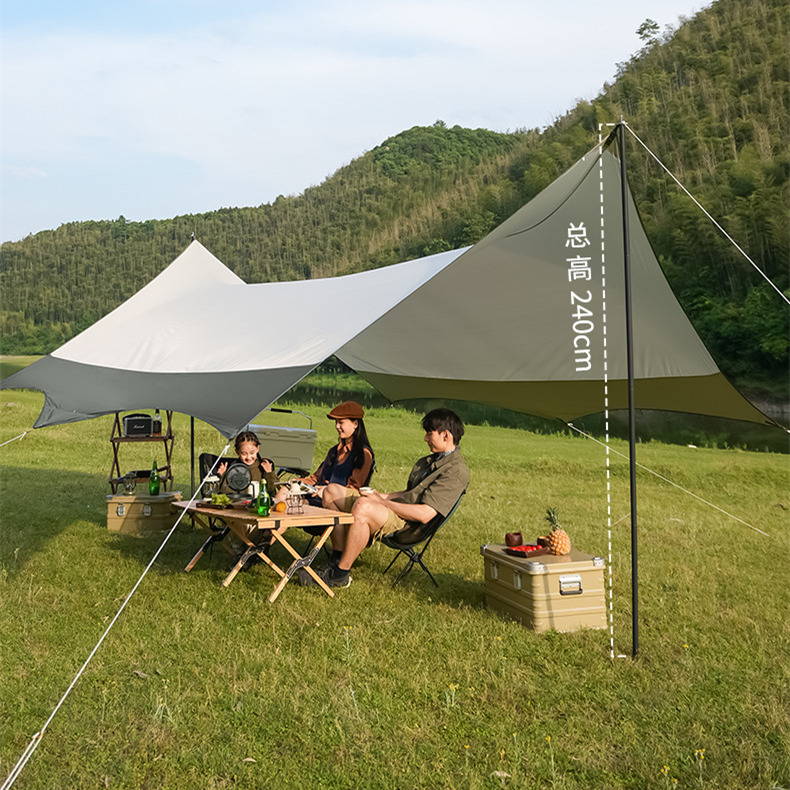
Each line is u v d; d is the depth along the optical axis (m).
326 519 4.71
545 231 4.21
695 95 54.41
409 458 12.76
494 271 4.56
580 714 3.25
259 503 4.61
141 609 4.48
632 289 4.80
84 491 8.72
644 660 3.83
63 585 4.97
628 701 3.37
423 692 3.41
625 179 3.91
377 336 5.88
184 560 5.62
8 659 3.70
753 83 53.06
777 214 34.91
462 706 3.30
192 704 3.25
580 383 6.30
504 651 3.91
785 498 9.84
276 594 4.61
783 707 3.30
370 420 22.47
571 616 4.24
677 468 11.69
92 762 2.78
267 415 20.95
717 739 3.03
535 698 3.39
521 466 12.17
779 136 45.56
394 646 3.95
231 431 3.77
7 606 4.50
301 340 5.05
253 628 4.18
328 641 3.99
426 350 6.04
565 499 9.05
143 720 3.09
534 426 26.02
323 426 18.33
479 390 7.17
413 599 4.76
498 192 56.62
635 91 59.22
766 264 34.75
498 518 7.65
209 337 5.76
